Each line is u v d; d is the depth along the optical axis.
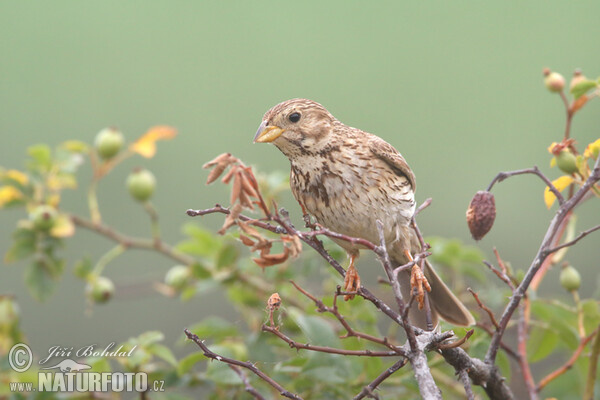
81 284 15.23
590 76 17.89
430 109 17.69
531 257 16.08
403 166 9.59
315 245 7.48
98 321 14.67
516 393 10.24
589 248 15.13
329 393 9.60
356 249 9.77
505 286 11.05
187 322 14.50
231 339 10.17
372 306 10.37
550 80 9.17
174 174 16.73
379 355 6.92
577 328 9.65
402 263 9.97
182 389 10.75
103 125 17.19
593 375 8.52
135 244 11.34
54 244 10.92
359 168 9.53
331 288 10.76
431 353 9.80
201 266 11.05
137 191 11.23
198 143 17.12
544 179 7.86
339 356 9.17
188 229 11.48
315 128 9.59
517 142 17.31
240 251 11.02
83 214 16.09
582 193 7.66
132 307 14.65
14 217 15.74
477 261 11.12
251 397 9.77
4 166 16.69
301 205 9.88
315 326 9.17
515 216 16.52
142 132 17.16
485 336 9.12
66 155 11.23
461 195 16.97
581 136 17.28
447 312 9.58
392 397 9.45
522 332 8.91
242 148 17.14
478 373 7.52
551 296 11.54
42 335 14.76
